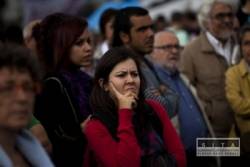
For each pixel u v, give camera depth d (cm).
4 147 496
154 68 999
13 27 829
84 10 3206
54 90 761
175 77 1063
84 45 801
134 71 755
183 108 1039
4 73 491
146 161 733
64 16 804
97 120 740
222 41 1184
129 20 990
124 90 746
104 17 1280
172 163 748
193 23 2005
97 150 727
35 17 2352
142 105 757
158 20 2030
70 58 796
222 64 1177
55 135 753
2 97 490
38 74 506
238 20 1335
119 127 726
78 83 791
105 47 1341
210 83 1169
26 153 510
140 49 994
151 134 750
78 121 764
